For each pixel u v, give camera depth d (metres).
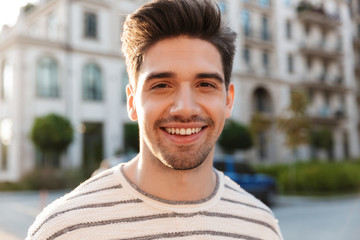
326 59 31.61
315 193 14.73
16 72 18.22
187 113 1.03
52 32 20.91
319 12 30.27
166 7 1.06
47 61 19.11
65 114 19.39
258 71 26.88
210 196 1.18
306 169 15.84
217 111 1.10
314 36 30.84
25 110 18.27
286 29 29.17
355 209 10.83
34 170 17.20
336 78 31.81
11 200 12.87
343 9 33.94
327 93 31.75
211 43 1.11
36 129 16.78
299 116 17.30
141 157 1.14
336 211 10.56
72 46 19.77
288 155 27.38
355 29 35.44
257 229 1.22
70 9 19.98
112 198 1.11
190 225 1.09
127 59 1.16
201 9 1.08
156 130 1.06
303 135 17.33
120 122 21.28
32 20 22.70
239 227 1.18
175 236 1.07
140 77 1.10
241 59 26.05
